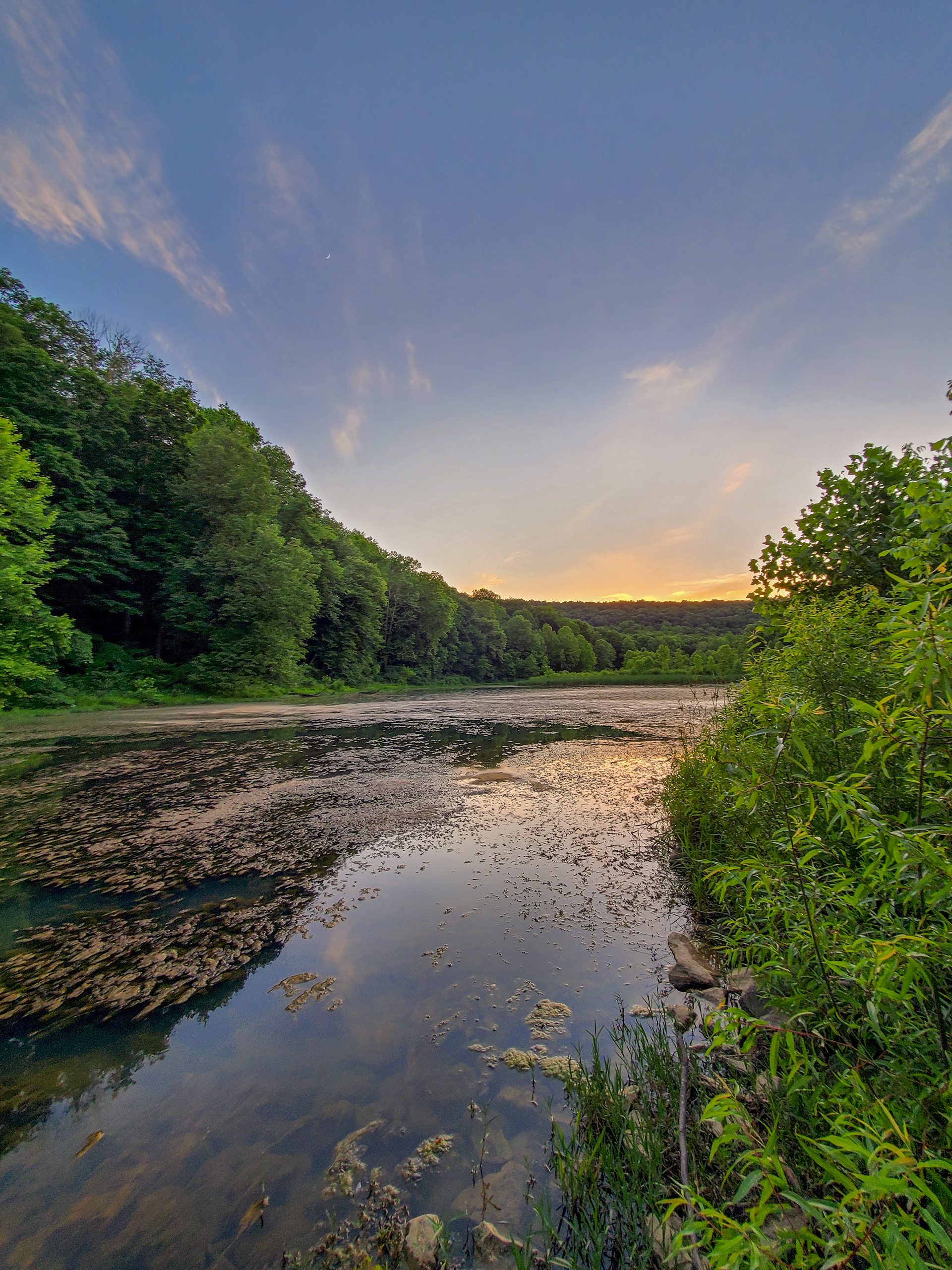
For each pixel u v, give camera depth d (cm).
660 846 446
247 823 514
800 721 180
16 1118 179
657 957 277
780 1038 142
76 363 2502
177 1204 147
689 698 2494
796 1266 86
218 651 2281
